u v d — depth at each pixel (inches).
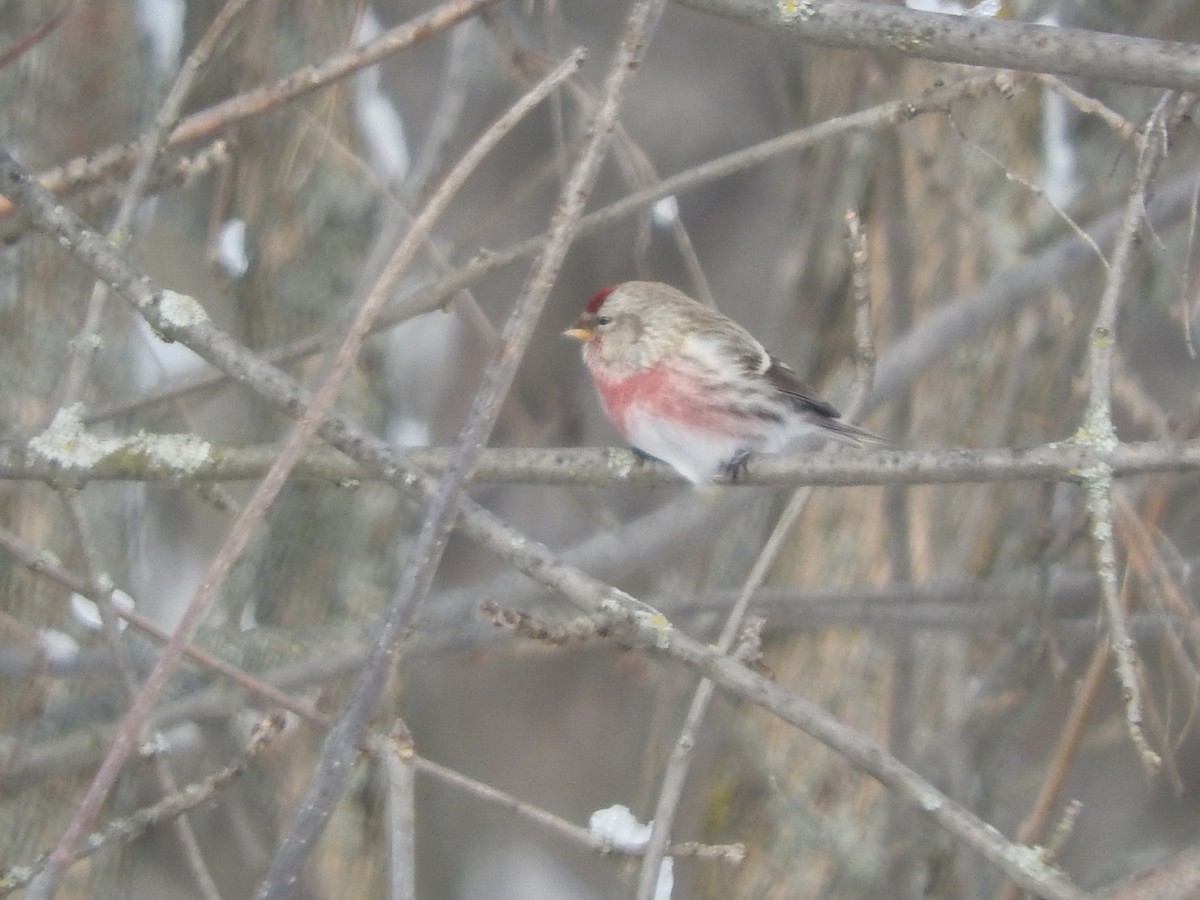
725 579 394.9
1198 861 217.6
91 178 267.6
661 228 502.6
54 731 338.3
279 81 247.4
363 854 382.3
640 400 333.1
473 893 479.8
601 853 241.9
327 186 390.9
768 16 229.6
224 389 376.5
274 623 395.2
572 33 517.7
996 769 377.1
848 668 394.9
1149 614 368.8
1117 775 439.2
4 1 364.2
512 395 457.7
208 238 379.9
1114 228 357.7
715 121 518.0
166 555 402.3
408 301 310.0
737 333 338.6
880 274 401.7
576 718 504.1
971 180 402.0
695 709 239.6
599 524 429.1
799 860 388.2
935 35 220.2
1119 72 211.2
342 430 233.9
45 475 245.0
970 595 353.4
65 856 154.6
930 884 357.4
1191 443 222.5
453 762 488.7
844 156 409.1
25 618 349.1
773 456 246.1
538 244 309.3
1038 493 392.5
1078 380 364.5
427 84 466.9
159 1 382.3
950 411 395.2
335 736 167.5
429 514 173.0
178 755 397.7
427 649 331.9
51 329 362.0
